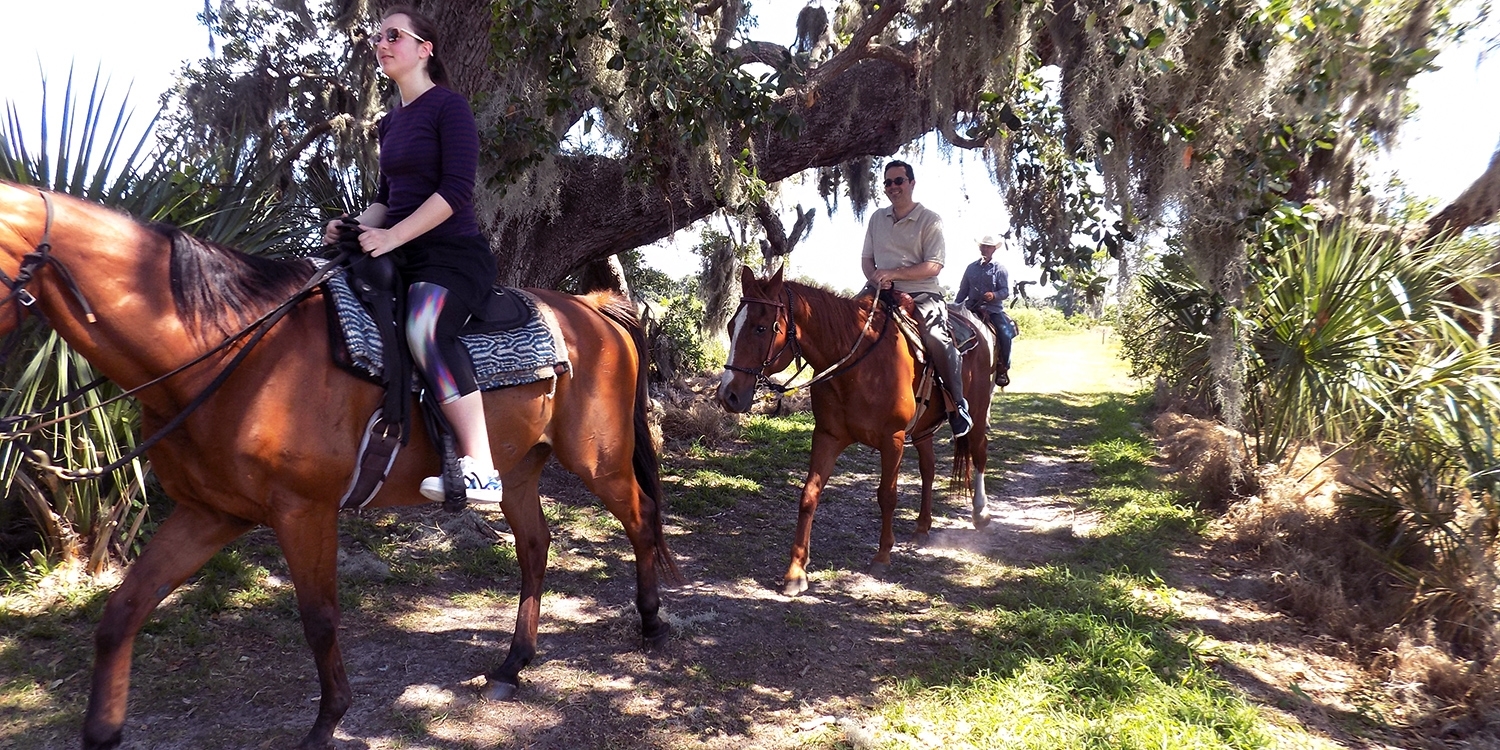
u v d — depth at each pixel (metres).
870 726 3.45
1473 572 4.45
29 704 3.17
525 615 3.73
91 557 4.16
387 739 3.19
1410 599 4.56
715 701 3.65
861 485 8.09
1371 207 6.73
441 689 3.59
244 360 2.66
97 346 2.49
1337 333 5.64
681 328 12.85
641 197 7.10
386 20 3.05
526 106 5.62
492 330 3.23
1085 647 4.11
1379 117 5.77
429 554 5.12
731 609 4.70
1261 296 5.79
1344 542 5.32
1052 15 5.48
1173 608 4.86
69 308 2.44
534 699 3.57
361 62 7.00
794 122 5.37
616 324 4.01
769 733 3.41
